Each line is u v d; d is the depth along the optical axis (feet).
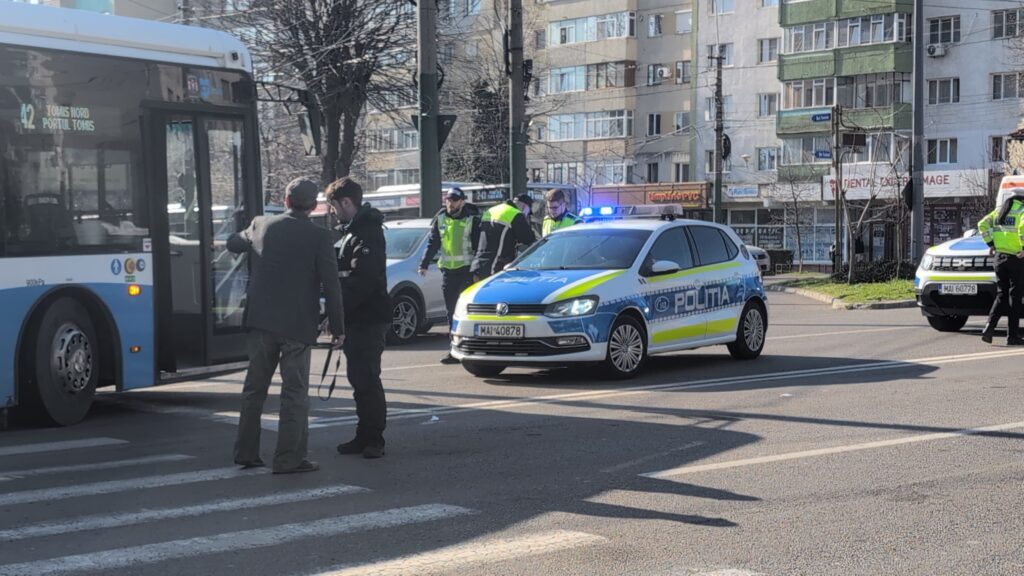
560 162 211.61
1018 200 49.44
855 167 179.32
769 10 192.34
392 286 56.08
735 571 17.29
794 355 48.01
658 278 41.86
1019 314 50.06
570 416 32.71
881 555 18.20
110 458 27.22
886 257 184.55
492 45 186.60
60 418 32.24
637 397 36.24
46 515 21.12
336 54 111.24
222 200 36.86
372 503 22.03
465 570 17.31
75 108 32.53
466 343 40.32
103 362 33.99
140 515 21.04
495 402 35.68
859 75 181.27
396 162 210.18
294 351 24.91
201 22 116.47
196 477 24.68
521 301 39.32
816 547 18.66
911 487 23.08
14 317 30.81
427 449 27.86
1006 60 171.12
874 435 28.96
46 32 31.91
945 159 177.27
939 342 52.13
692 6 199.41
